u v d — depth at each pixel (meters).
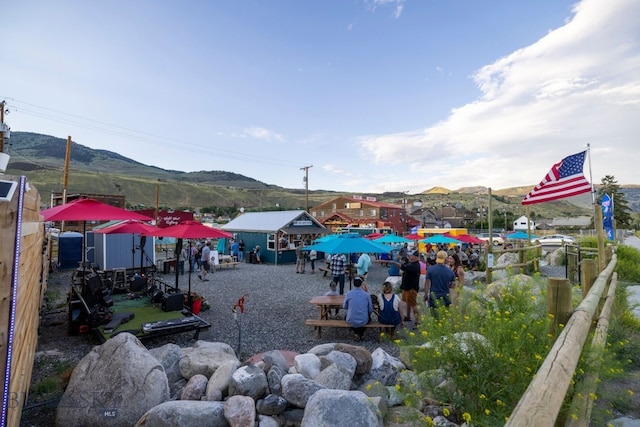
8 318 2.34
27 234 3.07
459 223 86.56
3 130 9.36
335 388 4.03
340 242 9.11
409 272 8.24
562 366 1.62
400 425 3.32
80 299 7.29
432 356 3.11
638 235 45.22
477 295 3.98
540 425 1.17
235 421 3.38
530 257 14.91
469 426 2.54
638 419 3.08
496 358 2.72
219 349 5.36
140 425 3.45
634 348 4.32
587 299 3.03
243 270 19.19
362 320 7.00
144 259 17.06
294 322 8.57
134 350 4.21
